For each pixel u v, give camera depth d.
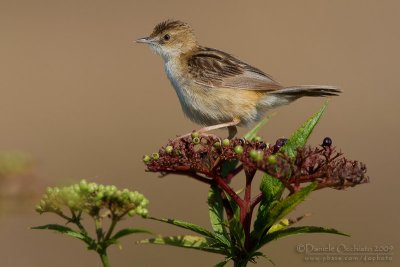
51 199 6.14
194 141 7.57
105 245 6.28
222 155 7.33
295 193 6.62
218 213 7.57
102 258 6.30
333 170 6.85
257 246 7.11
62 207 6.21
